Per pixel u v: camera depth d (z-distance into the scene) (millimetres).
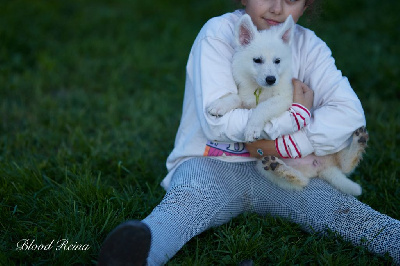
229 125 2510
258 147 2619
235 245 2523
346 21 7184
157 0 8227
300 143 2555
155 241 2262
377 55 5883
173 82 5488
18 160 3621
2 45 6039
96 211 2779
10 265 2359
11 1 7363
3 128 4234
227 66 2732
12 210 2938
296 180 2590
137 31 6953
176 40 6656
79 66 5758
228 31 2857
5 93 5008
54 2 7684
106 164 3652
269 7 2814
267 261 2541
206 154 2719
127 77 5613
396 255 2395
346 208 2566
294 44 2912
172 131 4309
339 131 2559
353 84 5242
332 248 2574
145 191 3332
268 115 2521
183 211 2449
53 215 2834
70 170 3438
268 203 2754
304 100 2627
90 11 7547
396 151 3789
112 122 4410
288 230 2695
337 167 2744
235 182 2705
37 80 5285
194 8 7969
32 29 6602
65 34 6684
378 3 7812
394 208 3020
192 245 2600
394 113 4539
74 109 4660
